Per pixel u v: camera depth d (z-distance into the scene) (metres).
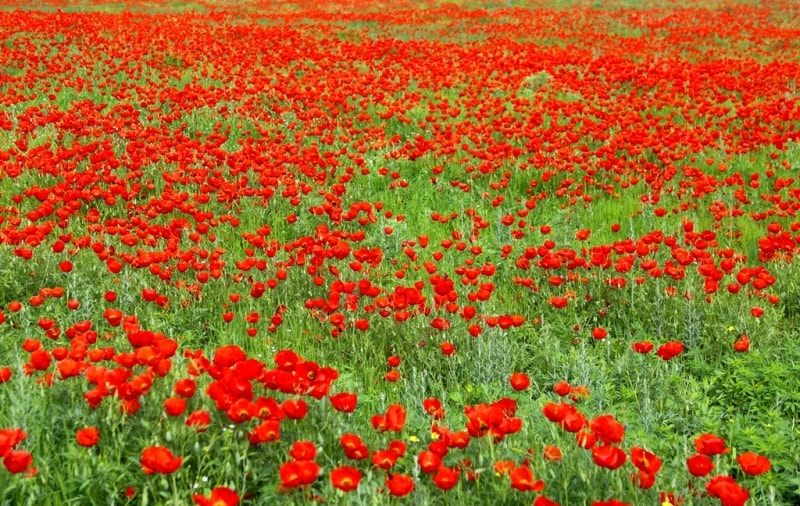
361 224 8.13
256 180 9.46
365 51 18.66
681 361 5.31
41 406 3.68
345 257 6.54
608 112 13.11
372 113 13.20
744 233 8.02
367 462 3.64
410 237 8.11
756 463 3.09
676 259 6.26
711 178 8.98
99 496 3.28
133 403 3.52
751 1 32.06
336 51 19.48
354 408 3.94
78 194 7.20
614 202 9.16
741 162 10.64
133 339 3.85
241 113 12.16
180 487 3.33
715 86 14.93
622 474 3.38
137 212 8.20
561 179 9.94
